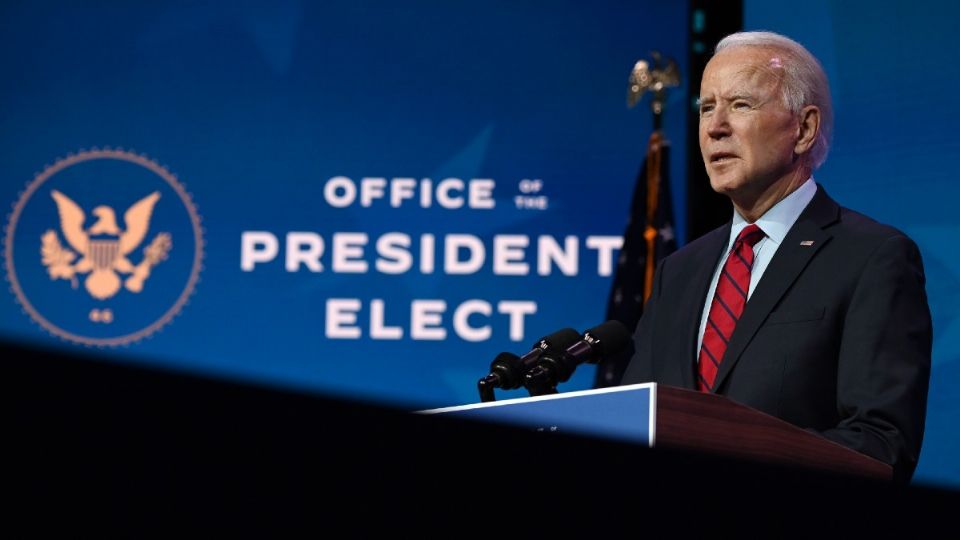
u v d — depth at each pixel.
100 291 9.49
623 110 9.53
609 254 9.46
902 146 8.73
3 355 1.26
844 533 1.55
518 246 9.48
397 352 9.43
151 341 9.48
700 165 9.43
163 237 9.54
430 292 9.46
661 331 4.52
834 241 4.21
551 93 9.55
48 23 9.62
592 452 1.58
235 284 9.50
